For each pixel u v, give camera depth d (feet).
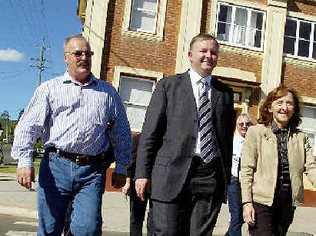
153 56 60.39
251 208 15.24
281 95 15.88
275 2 64.75
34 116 15.17
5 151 183.21
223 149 14.87
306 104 65.16
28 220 37.55
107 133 15.72
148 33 60.49
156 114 14.64
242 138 26.43
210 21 62.49
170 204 14.21
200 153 14.46
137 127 59.72
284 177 15.43
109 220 38.40
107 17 59.67
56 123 15.16
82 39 15.39
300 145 15.83
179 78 15.02
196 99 14.79
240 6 63.87
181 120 14.53
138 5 60.90
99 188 15.12
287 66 64.80
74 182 15.02
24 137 15.07
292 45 65.67
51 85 15.28
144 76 59.93
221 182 14.82
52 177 15.05
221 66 62.44
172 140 14.47
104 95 15.51
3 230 32.45
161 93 14.83
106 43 59.41
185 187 14.33
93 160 15.19
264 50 64.03
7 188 54.24
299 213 51.34
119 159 15.87
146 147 14.55
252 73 63.36
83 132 15.02
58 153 15.06
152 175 14.52
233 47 63.05
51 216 15.07
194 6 61.93
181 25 61.26
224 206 51.39
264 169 15.48
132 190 23.08
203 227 14.40
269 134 15.78
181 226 14.43
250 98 63.00
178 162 14.34
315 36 66.44
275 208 15.37
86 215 14.48
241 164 15.76
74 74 15.26
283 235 15.57
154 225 14.37
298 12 66.03
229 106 15.24
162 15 61.05
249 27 64.13
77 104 15.17
